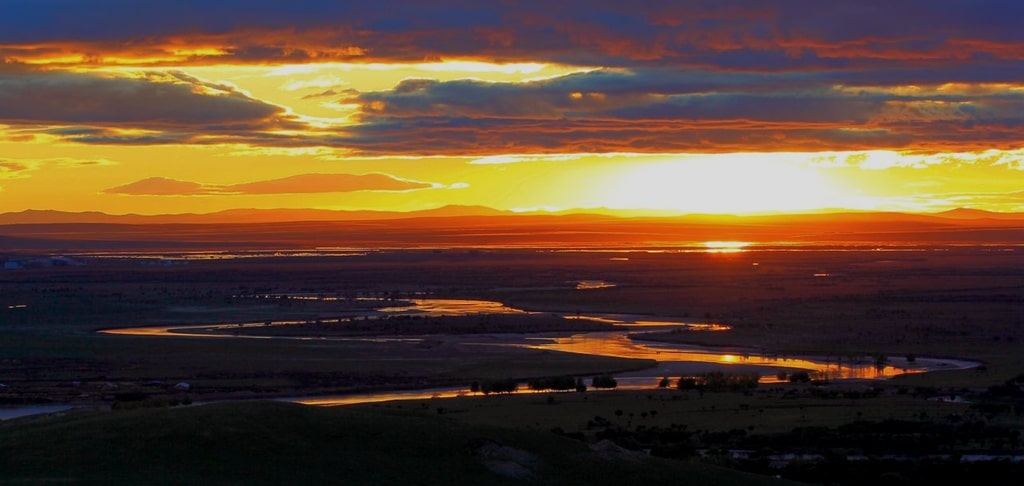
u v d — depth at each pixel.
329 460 61.28
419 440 64.62
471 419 106.94
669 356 166.38
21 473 56.97
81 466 58.00
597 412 111.50
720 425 104.94
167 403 120.62
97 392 132.00
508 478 61.78
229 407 66.94
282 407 67.38
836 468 85.69
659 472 66.31
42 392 131.62
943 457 91.88
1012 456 92.62
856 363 161.50
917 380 139.88
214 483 56.72
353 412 68.44
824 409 113.88
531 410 112.81
